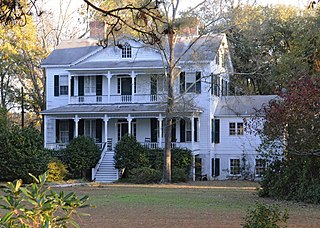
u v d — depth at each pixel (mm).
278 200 23156
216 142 40281
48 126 40812
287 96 20281
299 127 20875
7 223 5816
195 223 15867
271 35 45406
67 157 36500
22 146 32375
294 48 36094
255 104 40719
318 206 21094
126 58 40594
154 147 38438
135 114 38250
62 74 41375
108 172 37094
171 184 33875
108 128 40812
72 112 38625
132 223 15852
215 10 34250
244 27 37688
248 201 22703
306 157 22812
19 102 52969
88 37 48219
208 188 30578
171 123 35188
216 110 40594
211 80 37688
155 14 7496
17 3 7008
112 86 40781
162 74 37688
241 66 40812
